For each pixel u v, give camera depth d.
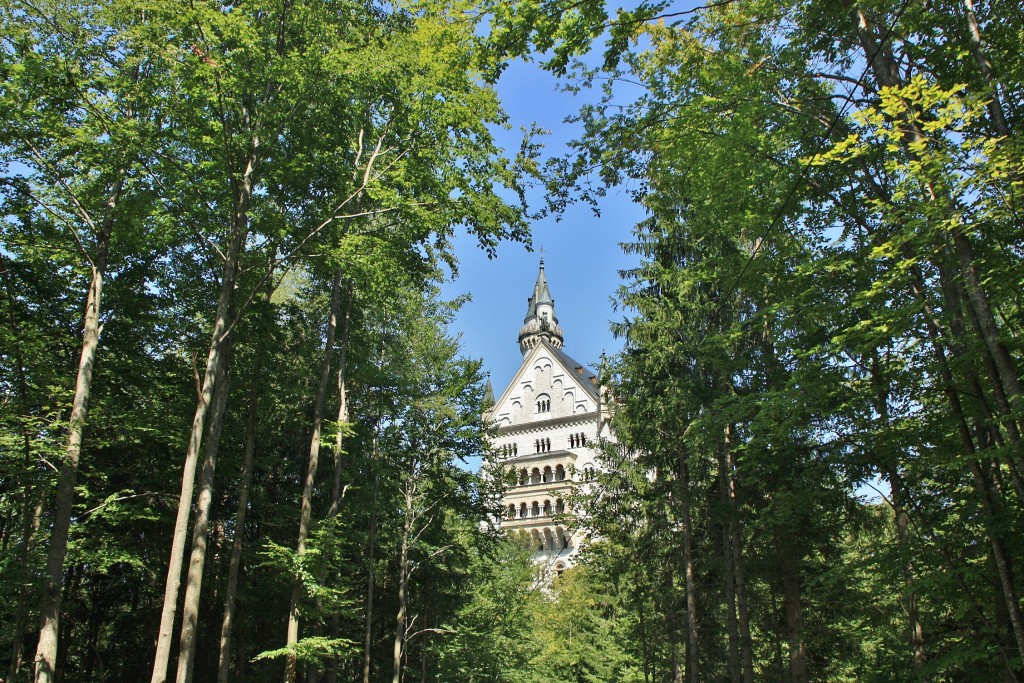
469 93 17.39
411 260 20.62
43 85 14.57
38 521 18.56
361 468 25.05
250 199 17.27
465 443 28.38
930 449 13.06
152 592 23.70
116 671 25.22
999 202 9.20
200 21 14.05
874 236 11.31
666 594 24.80
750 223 13.21
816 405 13.45
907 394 14.33
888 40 11.47
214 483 23.12
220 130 15.16
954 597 12.62
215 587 23.78
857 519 17.66
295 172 17.33
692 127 12.69
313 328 26.83
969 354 10.72
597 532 25.88
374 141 20.06
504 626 35.25
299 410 26.34
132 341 21.23
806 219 13.65
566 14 9.03
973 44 10.30
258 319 20.97
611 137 13.33
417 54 16.53
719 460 20.94
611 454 24.94
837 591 19.58
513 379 80.75
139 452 21.89
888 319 10.28
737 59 12.43
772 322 15.36
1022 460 10.02
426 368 28.67
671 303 22.00
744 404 14.15
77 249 16.66
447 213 17.75
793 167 12.71
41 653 13.97
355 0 18.23
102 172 16.31
